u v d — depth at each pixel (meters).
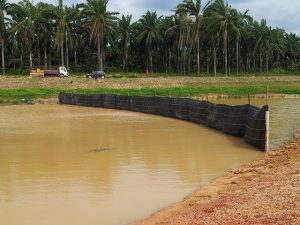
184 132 20.86
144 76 66.50
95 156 14.99
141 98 32.72
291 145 15.41
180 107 27.12
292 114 28.14
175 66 92.31
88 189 10.70
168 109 28.78
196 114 24.91
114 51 91.00
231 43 87.44
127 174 12.21
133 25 83.94
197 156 14.68
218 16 69.12
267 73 88.75
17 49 80.75
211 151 15.57
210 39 76.88
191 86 54.59
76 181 11.52
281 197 8.27
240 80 61.09
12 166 13.60
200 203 8.91
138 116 29.59
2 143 18.34
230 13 71.81
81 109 36.91
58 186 11.04
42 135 20.66
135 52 90.88
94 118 28.64
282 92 51.25
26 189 10.81
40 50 81.44
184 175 12.00
